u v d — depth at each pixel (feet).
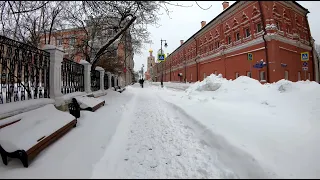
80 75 28.37
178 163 10.86
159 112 24.12
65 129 13.69
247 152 9.87
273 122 14.66
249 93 23.29
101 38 42.11
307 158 10.33
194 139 14.07
